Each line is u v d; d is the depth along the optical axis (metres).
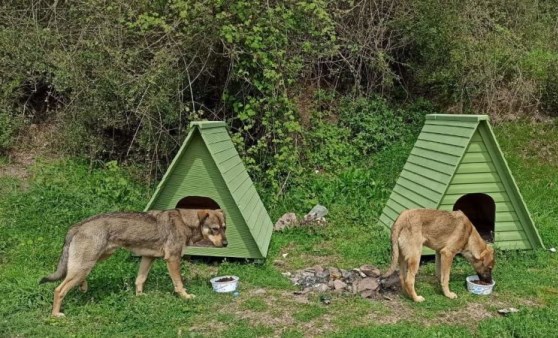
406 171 8.33
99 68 9.73
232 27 8.95
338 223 8.57
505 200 7.13
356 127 11.98
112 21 9.74
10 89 10.57
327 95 12.41
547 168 10.62
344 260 7.24
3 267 6.88
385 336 5.05
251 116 9.94
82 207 8.79
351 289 6.20
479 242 6.16
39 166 10.12
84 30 9.99
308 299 5.95
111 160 10.55
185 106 9.84
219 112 10.71
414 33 11.91
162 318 5.46
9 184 9.59
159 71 9.11
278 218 8.94
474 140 7.00
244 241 6.95
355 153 11.38
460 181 7.00
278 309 5.70
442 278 6.07
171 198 6.96
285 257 7.41
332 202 9.41
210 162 6.84
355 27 11.98
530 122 11.95
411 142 11.80
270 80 9.67
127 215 5.80
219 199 6.91
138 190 9.61
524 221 7.18
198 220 6.13
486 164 7.05
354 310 5.67
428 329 5.22
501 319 5.43
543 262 6.93
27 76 10.82
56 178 9.68
